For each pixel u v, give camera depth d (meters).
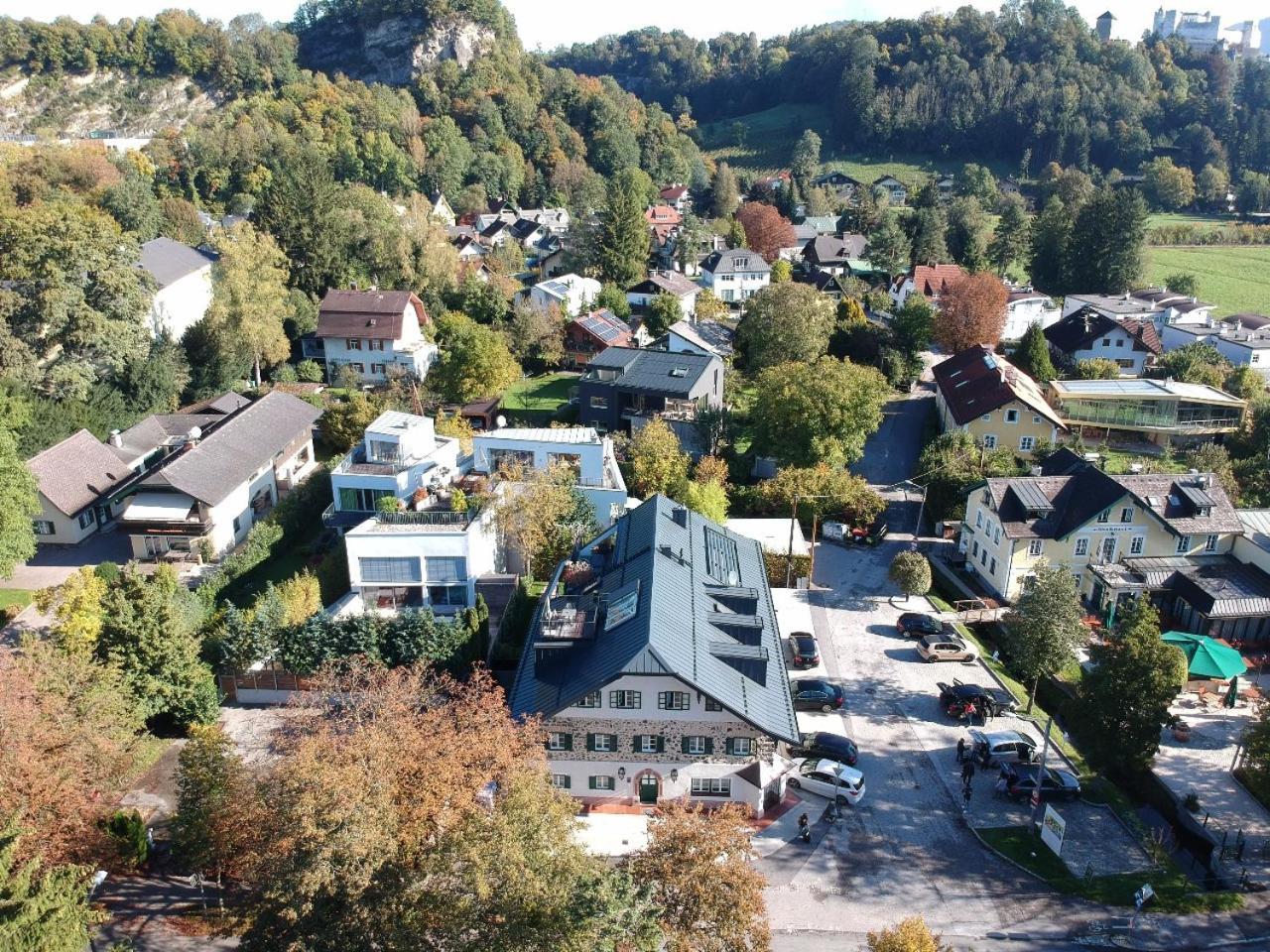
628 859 30.67
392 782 28.61
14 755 30.00
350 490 58.97
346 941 25.67
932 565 61.84
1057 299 127.81
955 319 102.75
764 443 71.88
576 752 38.34
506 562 56.88
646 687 36.91
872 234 147.62
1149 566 55.91
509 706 38.97
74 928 25.47
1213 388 84.94
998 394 74.94
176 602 45.72
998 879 35.44
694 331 100.50
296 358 102.81
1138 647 38.94
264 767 37.12
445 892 25.64
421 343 97.31
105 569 53.22
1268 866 36.84
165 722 43.50
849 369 71.94
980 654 50.50
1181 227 172.00
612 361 82.56
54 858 29.86
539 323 101.44
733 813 30.03
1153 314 109.31
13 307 69.25
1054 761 42.03
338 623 44.50
